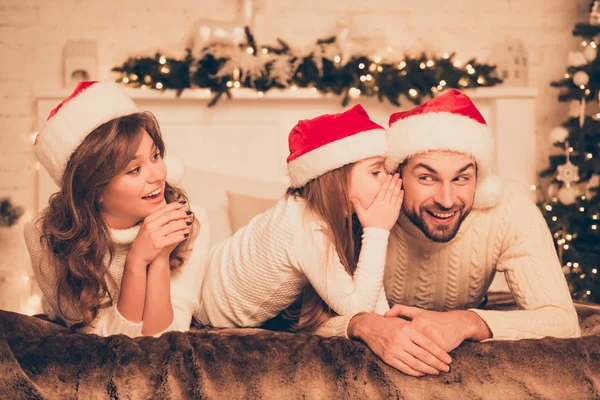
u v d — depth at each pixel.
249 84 3.71
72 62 3.85
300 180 1.78
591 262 3.54
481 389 1.35
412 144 1.66
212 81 3.65
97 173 1.63
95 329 1.72
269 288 1.85
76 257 1.70
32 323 1.45
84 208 1.68
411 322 1.45
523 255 1.77
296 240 1.75
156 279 1.70
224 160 3.77
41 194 3.74
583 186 4.02
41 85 3.89
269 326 2.06
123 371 1.34
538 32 4.23
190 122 3.75
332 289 1.66
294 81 3.75
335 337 1.44
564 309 1.65
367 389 1.35
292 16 4.09
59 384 1.33
